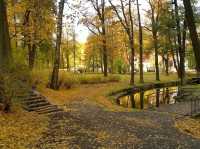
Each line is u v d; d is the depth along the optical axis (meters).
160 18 51.06
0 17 21.55
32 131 15.42
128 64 80.69
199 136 16.64
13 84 17.64
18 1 33.94
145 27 58.00
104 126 17.61
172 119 21.02
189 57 62.09
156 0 55.81
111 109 24.44
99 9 50.25
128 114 22.47
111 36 54.59
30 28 34.66
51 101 23.20
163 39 56.00
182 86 38.25
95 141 14.35
